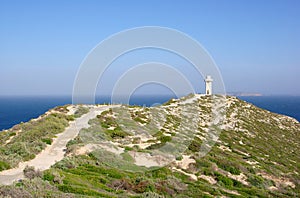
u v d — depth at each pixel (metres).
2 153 25.38
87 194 16.19
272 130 71.19
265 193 26.36
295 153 56.25
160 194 19.84
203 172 28.52
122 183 20.11
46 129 37.75
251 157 41.50
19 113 156.75
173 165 28.56
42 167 22.59
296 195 28.38
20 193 13.63
